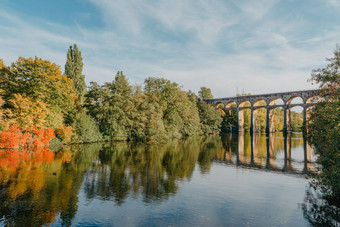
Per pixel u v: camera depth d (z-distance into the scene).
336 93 14.64
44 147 37.56
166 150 38.66
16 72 37.50
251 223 11.70
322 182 16.23
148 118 53.38
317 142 18.98
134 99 53.44
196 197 15.41
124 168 23.70
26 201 14.02
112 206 13.54
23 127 35.72
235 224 11.55
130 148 40.12
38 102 36.53
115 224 11.30
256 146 47.28
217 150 40.12
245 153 37.12
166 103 62.03
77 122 45.97
